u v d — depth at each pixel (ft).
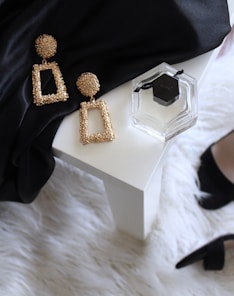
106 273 2.93
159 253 2.95
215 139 3.20
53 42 2.45
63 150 2.32
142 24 2.34
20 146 2.30
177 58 2.43
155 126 2.32
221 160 3.10
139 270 2.92
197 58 2.51
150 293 2.85
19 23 2.29
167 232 2.99
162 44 2.41
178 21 2.30
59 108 2.37
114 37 2.40
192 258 2.84
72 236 3.02
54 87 2.42
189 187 3.07
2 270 2.92
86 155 2.30
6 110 2.31
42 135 2.34
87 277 2.92
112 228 3.05
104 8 2.35
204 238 2.98
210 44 2.44
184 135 3.18
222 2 2.51
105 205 3.10
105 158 2.28
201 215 3.03
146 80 2.41
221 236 2.88
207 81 3.26
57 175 3.14
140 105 2.37
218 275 2.89
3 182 2.51
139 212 2.55
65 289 2.90
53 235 3.03
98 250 2.99
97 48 2.43
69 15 2.39
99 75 2.47
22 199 2.63
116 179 2.25
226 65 3.30
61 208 3.09
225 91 3.25
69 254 2.98
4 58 2.27
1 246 2.97
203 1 2.41
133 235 3.01
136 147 2.30
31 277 2.93
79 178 3.14
